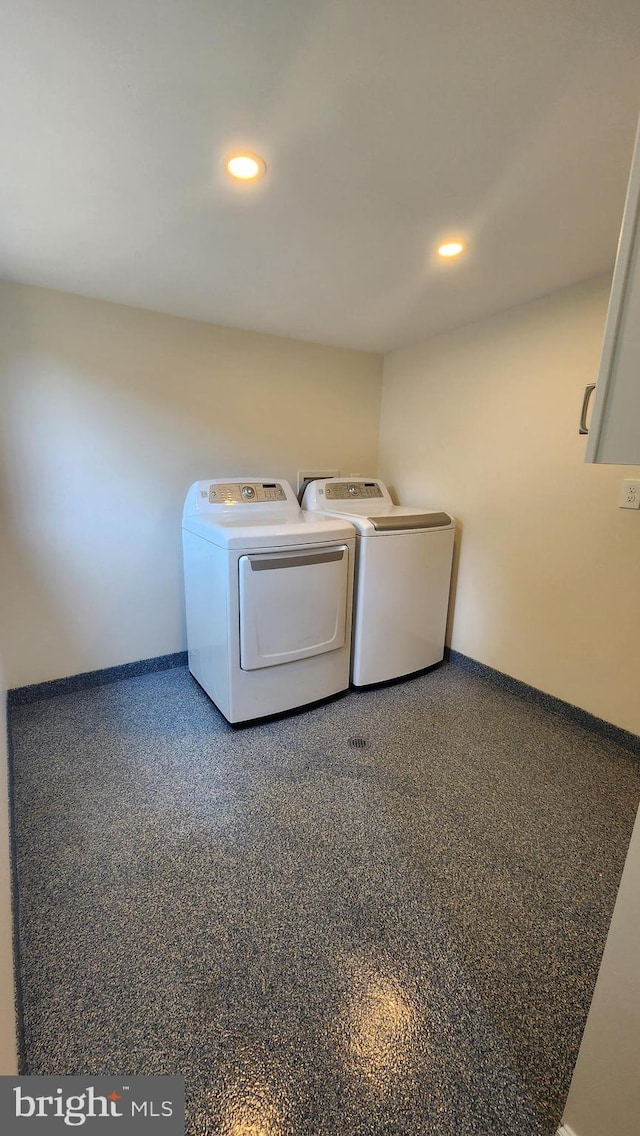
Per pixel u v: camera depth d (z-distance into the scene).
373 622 2.43
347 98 0.99
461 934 1.21
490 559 2.53
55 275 1.90
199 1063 0.94
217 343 2.50
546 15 0.81
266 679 2.13
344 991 1.07
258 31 0.84
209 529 2.09
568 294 2.01
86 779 1.78
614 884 1.36
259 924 1.23
